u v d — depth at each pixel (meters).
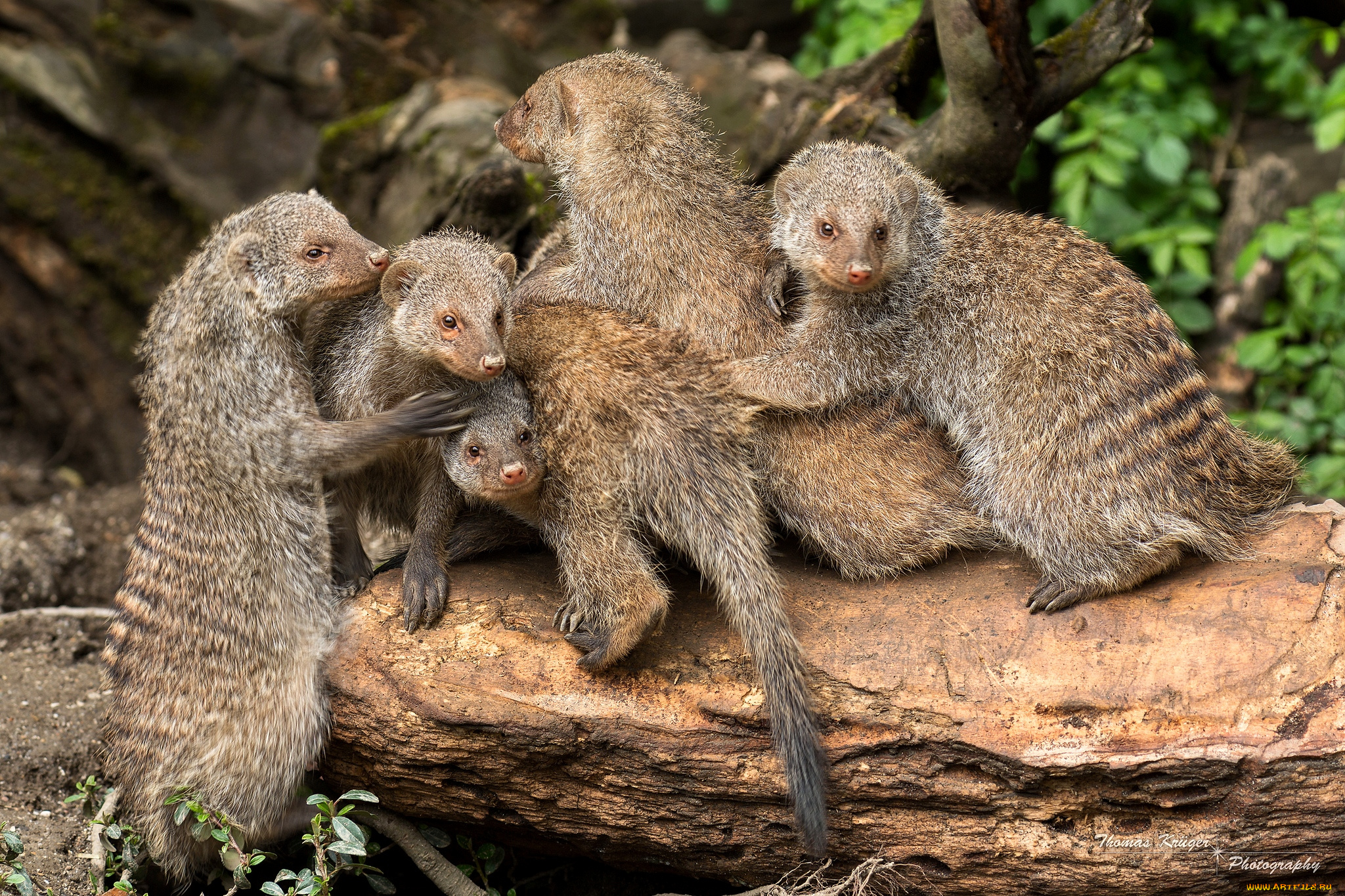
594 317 8.04
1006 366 7.64
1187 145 15.02
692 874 7.75
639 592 7.25
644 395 7.56
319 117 14.40
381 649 7.55
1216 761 6.55
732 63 13.48
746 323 8.23
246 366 7.66
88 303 14.71
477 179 11.05
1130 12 9.95
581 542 7.44
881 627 7.41
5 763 8.88
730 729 7.12
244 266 7.66
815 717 7.00
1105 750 6.68
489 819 7.71
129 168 14.38
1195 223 13.96
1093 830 6.88
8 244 14.48
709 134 8.88
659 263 8.34
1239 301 13.87
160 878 8.23
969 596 7.55
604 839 7.61
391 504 8.87
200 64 14.20
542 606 7.77
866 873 7.11
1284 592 7.03
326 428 7.69
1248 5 15.88
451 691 7.27
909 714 6.98
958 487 7.92
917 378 7.99
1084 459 7.35
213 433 7.66
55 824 8.23
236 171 14.42
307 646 7.65
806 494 7.96
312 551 7.82
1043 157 15.21
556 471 7.55
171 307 7.92
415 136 13.02
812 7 18.84
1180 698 6.75
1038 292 7.72
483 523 8.41
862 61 12.10
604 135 8.52
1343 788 6.44
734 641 7.49
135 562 7.96
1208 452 7.58
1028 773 6.77
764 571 7.26
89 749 9.14
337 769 7.73
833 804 7.09
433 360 7.82
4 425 15.25
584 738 7.18
